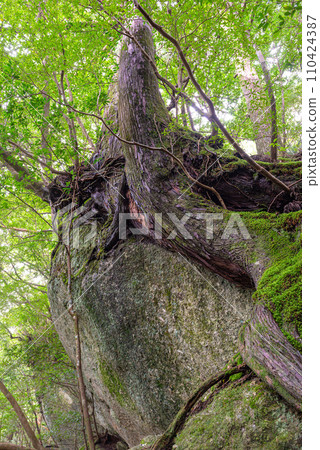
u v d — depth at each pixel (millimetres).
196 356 3184
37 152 4758
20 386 6941
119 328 3936
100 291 4188
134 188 3451
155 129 3398
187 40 3703
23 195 6613
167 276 3590
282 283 2082
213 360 3045
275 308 1963
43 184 6223
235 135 3832
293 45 3068
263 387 1896
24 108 4781
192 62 3922
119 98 3652
